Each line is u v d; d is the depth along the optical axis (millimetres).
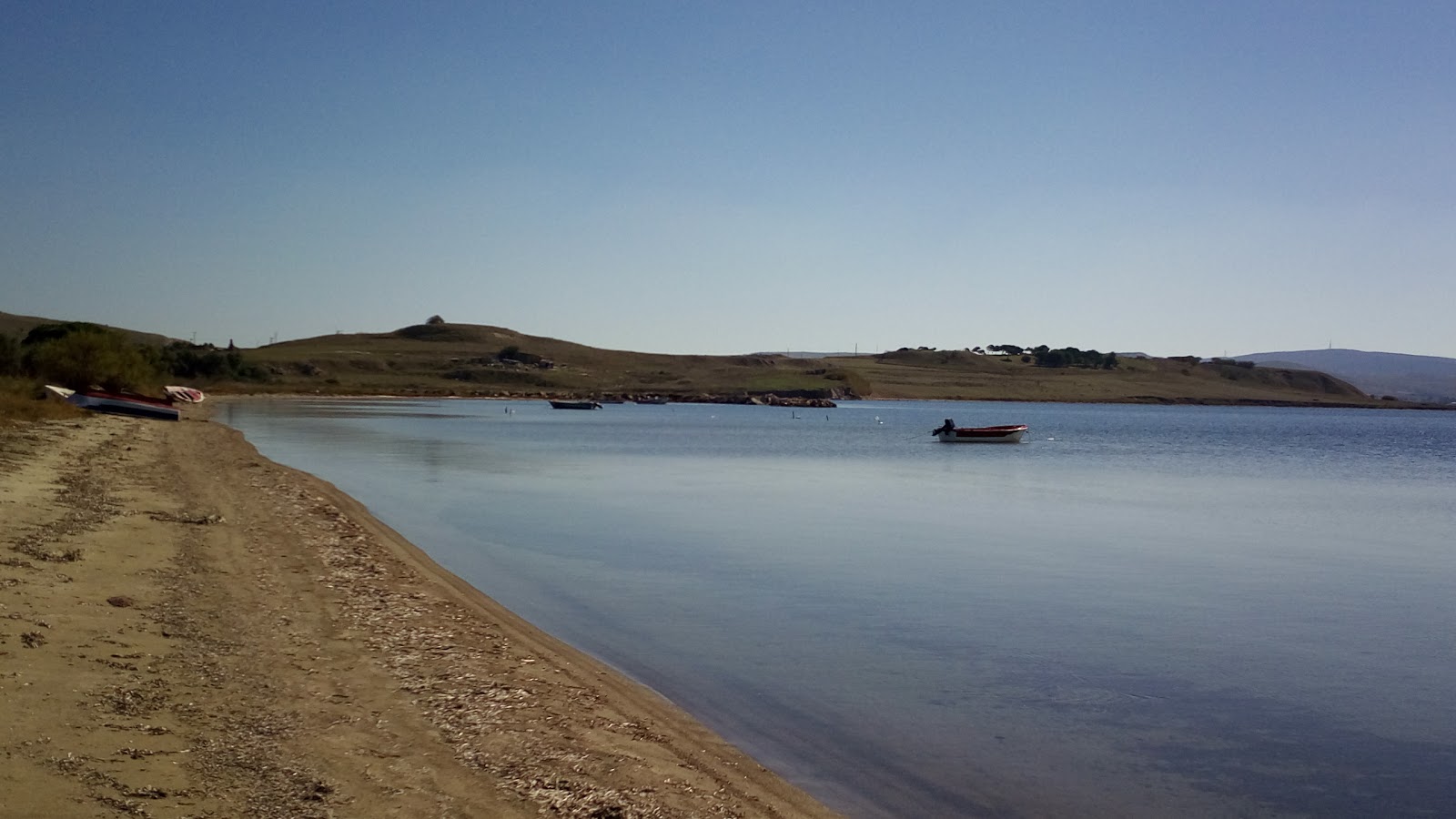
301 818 6863
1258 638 16234
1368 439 107000
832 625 16078
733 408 182500
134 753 7762
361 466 43562
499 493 34562
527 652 12453
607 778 8250
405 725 9062
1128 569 22703
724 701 11703
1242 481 49750
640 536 25391
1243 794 9633
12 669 9531
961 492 40500
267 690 9734
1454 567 23953
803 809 8406
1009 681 13227
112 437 42875
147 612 12398
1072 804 9203
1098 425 137500
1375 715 12219
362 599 14383
